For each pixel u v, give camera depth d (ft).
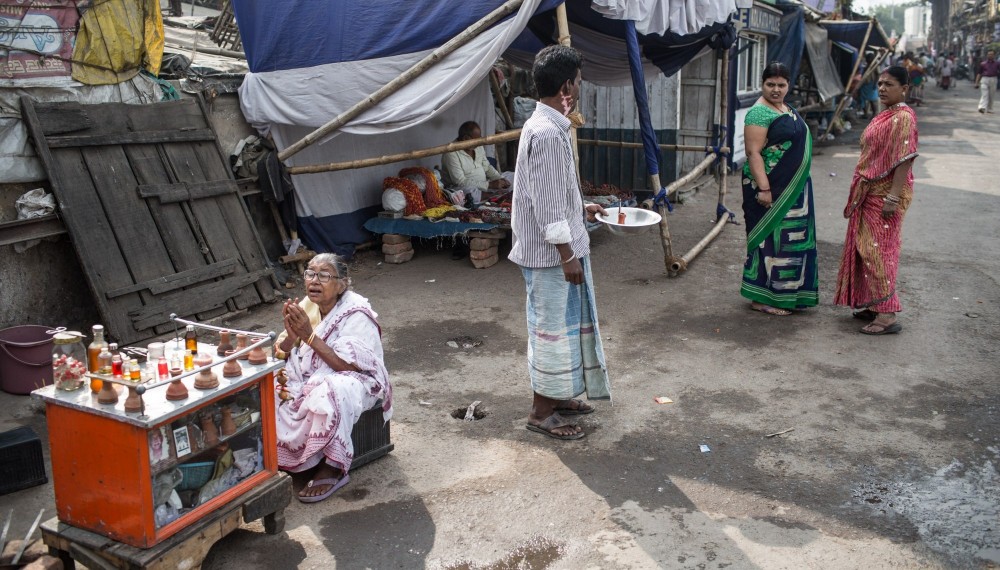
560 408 15.02
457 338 19.19
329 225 25.95
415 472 12.98
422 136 29.53
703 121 38.86
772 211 19.72
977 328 19.29
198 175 21.03
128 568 9.63
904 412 14.90
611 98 37.14
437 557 10.80
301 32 22.47
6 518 11.67
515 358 17.85
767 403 15.38
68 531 10.00
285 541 11.15
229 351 10.93
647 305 21.48
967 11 174.50
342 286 12.73
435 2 21.02
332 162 25.82
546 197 12.44
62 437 9.81
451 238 27.89
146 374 10.05
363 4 21.70
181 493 10.23
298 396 12.42
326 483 12.26
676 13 23.49
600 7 20.45
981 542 10.96
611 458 13.38
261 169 23.57
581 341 13.83
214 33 28.94
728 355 17.84
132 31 20.04
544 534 11.29
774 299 20.33
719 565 10.52
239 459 10.80
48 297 18.45
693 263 25.44
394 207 25.53
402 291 22.97
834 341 18.57
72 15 18.48
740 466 13.06
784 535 11.16
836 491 12.27
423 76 21.45
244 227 21.70
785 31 53.06
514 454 13.56
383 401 13.02
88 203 18.19
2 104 17.20
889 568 10.43
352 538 11.23
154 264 18.99
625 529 11.37
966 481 12.51
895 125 17.71
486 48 20.49
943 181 39.73
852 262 19.01
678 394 15.87
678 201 35.70
